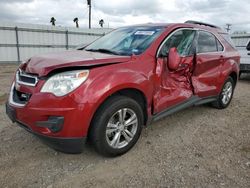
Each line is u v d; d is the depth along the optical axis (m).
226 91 5.39
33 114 2.81
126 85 3.08
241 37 18.47
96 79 2.88
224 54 5.07
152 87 3.48
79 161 3.18
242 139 3.95
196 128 4.34
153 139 3.83
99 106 2.98
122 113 3.20
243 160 3.28
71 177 2.85
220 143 3.78
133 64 3.28
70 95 2.74
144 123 3.64
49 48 20.84
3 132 3.95
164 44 3.73
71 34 21.77
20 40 19.27
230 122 4.70
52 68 2.81
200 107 5.54
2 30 18.31
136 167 3.07
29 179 2.79
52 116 2.76
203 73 4.51
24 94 3.04
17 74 3.32
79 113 2.76
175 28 4.00
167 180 2.82
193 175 2.92
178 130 4.21
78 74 2.81
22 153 3.33
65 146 2.86
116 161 3.20
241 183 2.79
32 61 3.24
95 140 3.03
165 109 3.82
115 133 3.20
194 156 3.36
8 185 2.68
